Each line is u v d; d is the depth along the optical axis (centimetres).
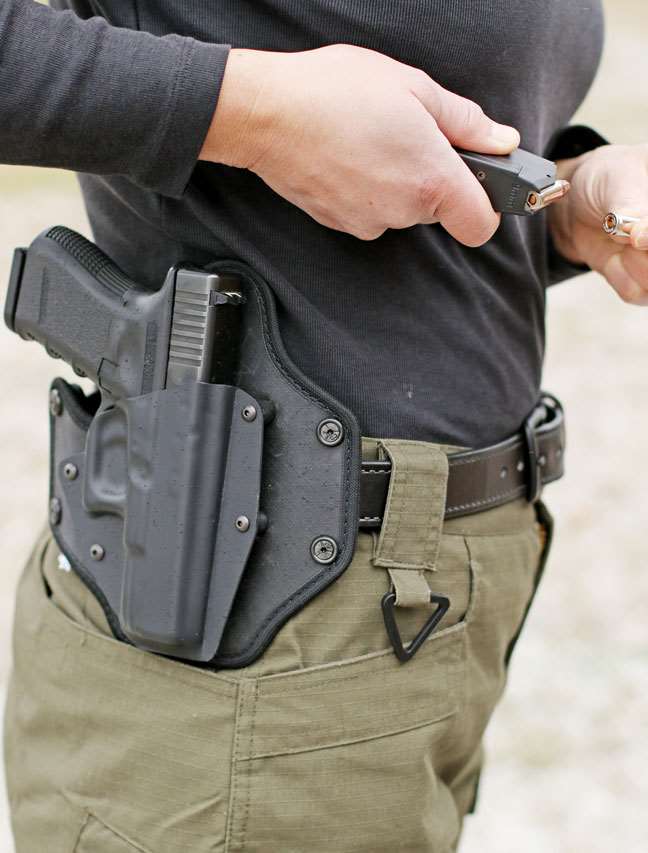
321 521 126
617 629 361
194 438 127
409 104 115
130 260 143
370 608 129
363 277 129
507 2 126
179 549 128
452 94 121
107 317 134
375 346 130
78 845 135
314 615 128
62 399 147
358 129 114
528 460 147
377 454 130
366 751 129
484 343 137
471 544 139
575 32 144
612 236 142
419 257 130
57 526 146
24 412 510
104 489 137
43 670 142
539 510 162
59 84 114
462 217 121
